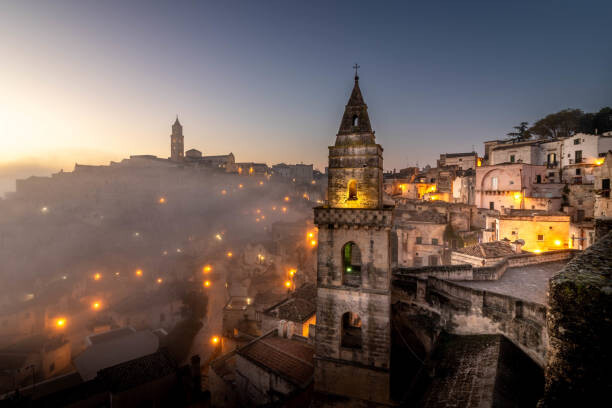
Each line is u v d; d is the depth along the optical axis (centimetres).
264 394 3198
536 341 2000
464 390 1748
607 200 3259
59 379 4838
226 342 5241
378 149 2638
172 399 3691
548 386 791
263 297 5912
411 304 2833
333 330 2659
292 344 3600
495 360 1936
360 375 2572
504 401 1562
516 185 6694
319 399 2680
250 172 19350
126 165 18450
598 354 714
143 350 5941
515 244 3997
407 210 6881
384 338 2508
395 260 6475
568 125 8831
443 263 6041
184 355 6134
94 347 5772
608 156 3275
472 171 8825
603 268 827
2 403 3325
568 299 763
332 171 2752
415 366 2758
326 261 2667
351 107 2752
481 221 6588
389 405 2473
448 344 2353
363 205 2658
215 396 3934
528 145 7556
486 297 2311
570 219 4544
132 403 3475
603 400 697
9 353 5266
